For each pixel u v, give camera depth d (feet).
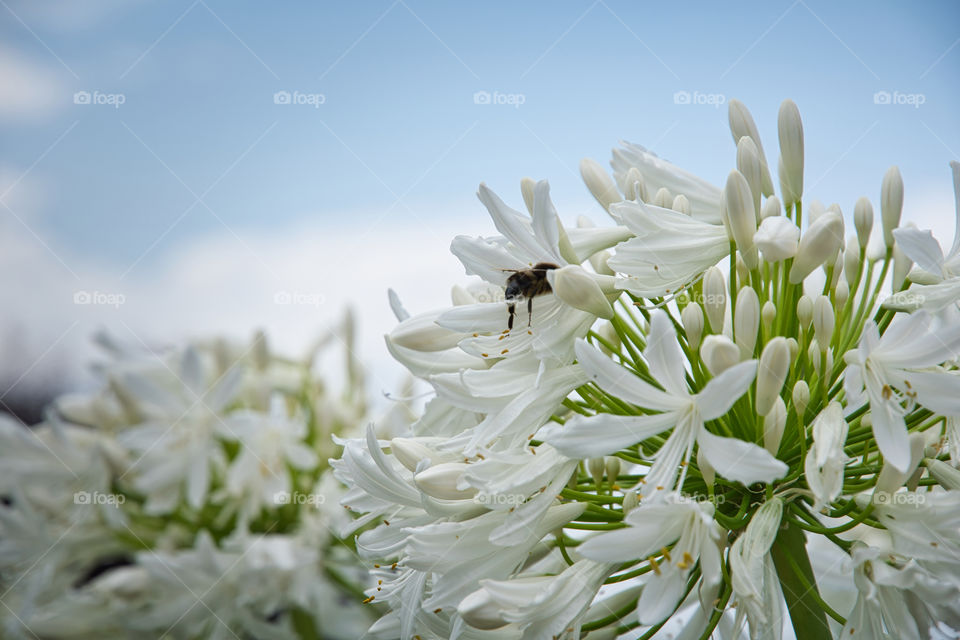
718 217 1.27
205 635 1.51
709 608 1.13
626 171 1.29
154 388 1.52
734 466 1.05
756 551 1.10
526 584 1.13
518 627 1.17
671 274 1.18
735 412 1.16
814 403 1.16
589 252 1.22
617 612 1.18
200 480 1.50
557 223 1.18
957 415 1.09
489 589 1.11
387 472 1.18
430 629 1.21
